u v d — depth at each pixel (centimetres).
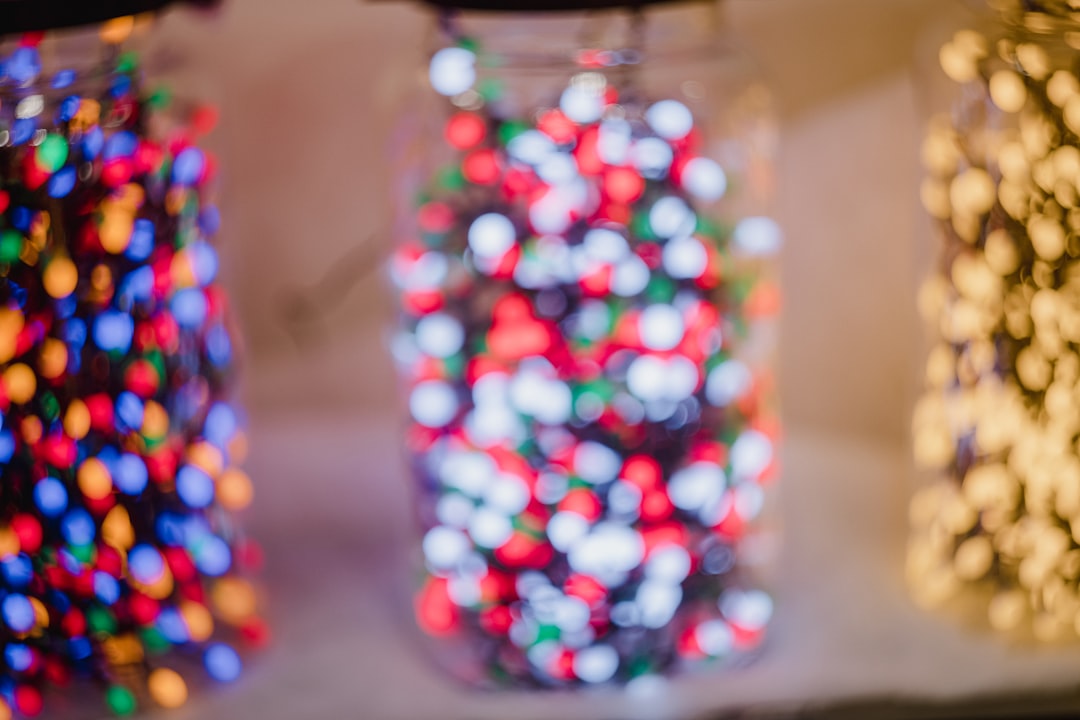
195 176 94
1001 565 96
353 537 105
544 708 93
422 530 97
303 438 113
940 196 97
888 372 109
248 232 111
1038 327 93
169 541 94
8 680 93
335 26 107
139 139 91
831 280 109
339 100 108
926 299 99
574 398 92
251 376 113
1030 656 94
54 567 92
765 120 97
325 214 111
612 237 91
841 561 101
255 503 108
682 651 94
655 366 91
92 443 91
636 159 91
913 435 102
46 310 90
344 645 97
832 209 108
